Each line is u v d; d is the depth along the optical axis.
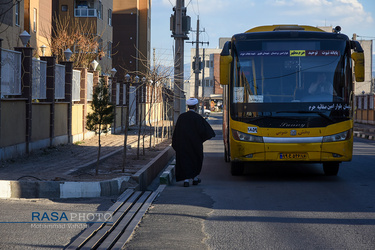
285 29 12.80
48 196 8.86
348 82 11.79
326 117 11.57
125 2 60.78
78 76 19.97
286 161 11.66
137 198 9.28
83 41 32.31
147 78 19.30
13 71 13.38
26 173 10.47
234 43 12.01
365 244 6.05
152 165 12.80
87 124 10.73
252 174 13.45
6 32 24.42
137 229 6.73
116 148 17.34
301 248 5.88
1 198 8.66
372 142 27.81
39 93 15.48
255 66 11.83
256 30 13.32
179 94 23.80
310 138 11.51
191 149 11.27
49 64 16.22
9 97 13.62
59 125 17.36
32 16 29.81
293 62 11.79
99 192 9.13
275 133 11.56
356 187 10.87
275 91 11.70
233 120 11.82
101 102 10.77
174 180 12.54
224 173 13.71
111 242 5.90
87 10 42.25
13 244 5.79
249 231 6.70
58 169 11.38
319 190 10.47
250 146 11.63
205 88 110.25
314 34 11.95
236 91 11.85
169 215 7.71
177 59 23.72
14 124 13.39
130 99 31.31
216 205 8.68
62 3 42.19
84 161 13.07
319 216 7.73
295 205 8.70
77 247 5.60
